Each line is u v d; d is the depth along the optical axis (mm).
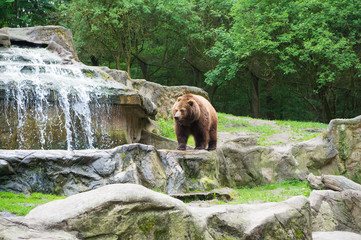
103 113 11586
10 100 10102
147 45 29953
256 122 21359
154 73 35531
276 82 29047
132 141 12820
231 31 25141
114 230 4191
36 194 7441
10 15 22422
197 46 30062
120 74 16453
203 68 32500
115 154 8727
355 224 8414
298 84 29125
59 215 4031
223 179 12242
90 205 4125
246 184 13258
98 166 8375
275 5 23266
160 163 9812
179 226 4762
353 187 9938
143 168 9180
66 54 15039
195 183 10258
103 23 24375
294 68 25656
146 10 23672
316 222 8328
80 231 4000
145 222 4465
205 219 5129
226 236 5297
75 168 8172
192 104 10484
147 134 14117
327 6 21609
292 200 6391
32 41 15438
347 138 13891
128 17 24234
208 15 29359
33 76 11289
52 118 10711
